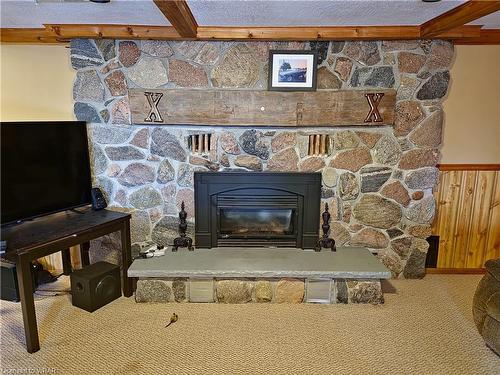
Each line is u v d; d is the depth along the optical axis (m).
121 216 2.79
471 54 3.09
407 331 2.43
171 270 2.71
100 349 2.22
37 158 2.51
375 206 3.09
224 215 3.19
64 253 3.16
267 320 2.55
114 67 2.88
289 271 2.71
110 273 2.76
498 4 1.98
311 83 2.85
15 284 2.70
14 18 2.52
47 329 2.42
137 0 2.11
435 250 3.38
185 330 2.43
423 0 2.03
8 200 2.35
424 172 3.03
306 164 3.01
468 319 2.58
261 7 2.20
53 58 3.10
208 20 2.49
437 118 2.94
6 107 3.14
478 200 3.29
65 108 3.19
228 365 2.09
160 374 2.01
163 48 2.84
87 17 2.46
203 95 2.86
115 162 3.04
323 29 2.68
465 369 2.07
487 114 3.19
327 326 2.48
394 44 2.82
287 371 2.04
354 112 2.88
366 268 2.76
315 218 3.09
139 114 2.91
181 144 3.00
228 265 2.80
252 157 3.00
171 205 3.11
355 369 2.06
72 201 2.82
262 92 2.85
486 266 2.30
